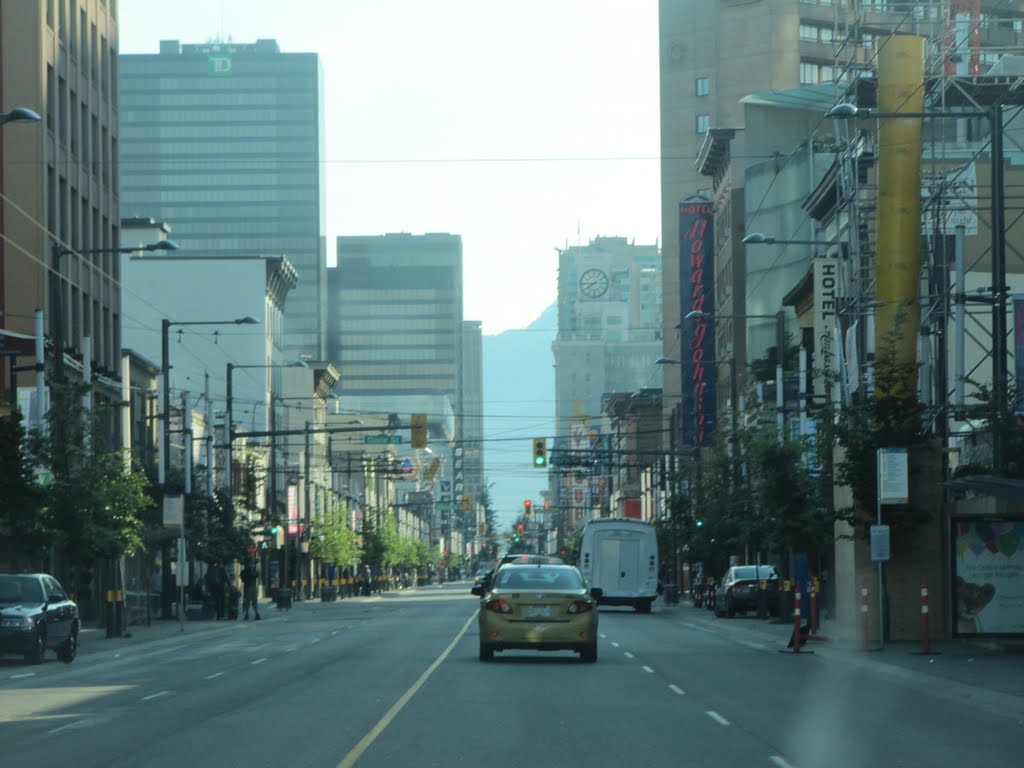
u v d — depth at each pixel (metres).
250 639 88.56
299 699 44.38
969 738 33.94
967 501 71.25
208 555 120.56
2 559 87.75
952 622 66.75
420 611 134.75
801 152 172.88
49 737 35.09
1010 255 104.19
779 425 92.94
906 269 75.38
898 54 75.81
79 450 85.38
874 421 71.19
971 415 66.00
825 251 127.19
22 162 117.25
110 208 139.50
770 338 178.00
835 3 105.88
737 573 112.81
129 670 61.50
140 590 134.88
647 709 40.69
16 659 71.25
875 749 31.64
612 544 126.81
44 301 116.81
